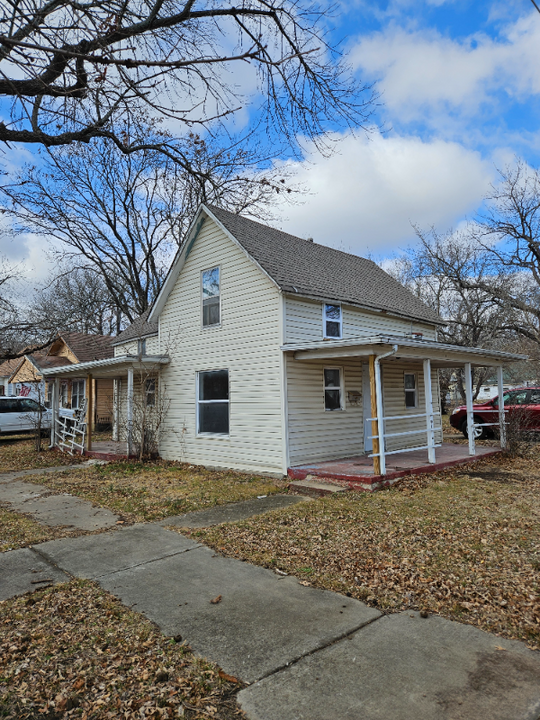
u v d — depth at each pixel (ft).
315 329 38.11
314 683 10.15
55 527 23.13
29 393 90.68
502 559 17.13
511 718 8.97
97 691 10.06
